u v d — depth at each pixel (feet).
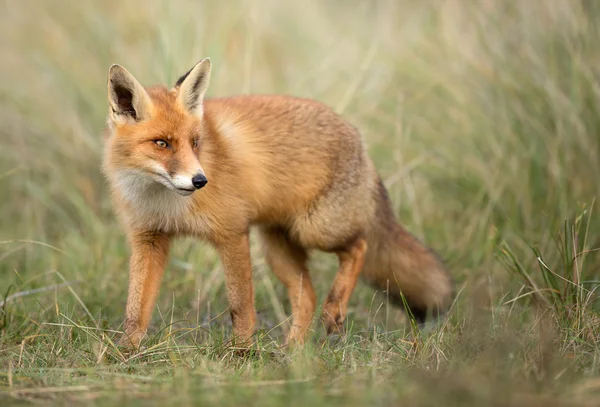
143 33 53.26
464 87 44.27
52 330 29.94
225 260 31.01
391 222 35.55
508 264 33.17
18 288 33.60
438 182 43.45
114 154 29.35
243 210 30.89
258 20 54.54
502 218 38.88
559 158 38.50
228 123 31.42
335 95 47.24
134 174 29.25
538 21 42.16
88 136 48.34
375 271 35.47
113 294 36.14
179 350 26.99
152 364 26.50
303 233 33.37
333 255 40.29
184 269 38.52
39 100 51.60
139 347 27.73
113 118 28.96
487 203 40.32
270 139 32.12
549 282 31.09
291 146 32.45
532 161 39.70
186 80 29.04
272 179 32.04
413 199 41.22
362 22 56.59
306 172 32.65
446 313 31.94
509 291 31.63
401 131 43.73
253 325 31.01
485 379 21.85
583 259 31.55
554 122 39.88
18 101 51.47
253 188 31.35
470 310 30.14
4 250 41.83
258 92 47.62
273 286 38.19
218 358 27.43
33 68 54.60
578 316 28.12
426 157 43.68
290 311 36.73
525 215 38.24
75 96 50.55
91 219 43.47
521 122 41.09
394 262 35.09
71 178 47.88
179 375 23.84
